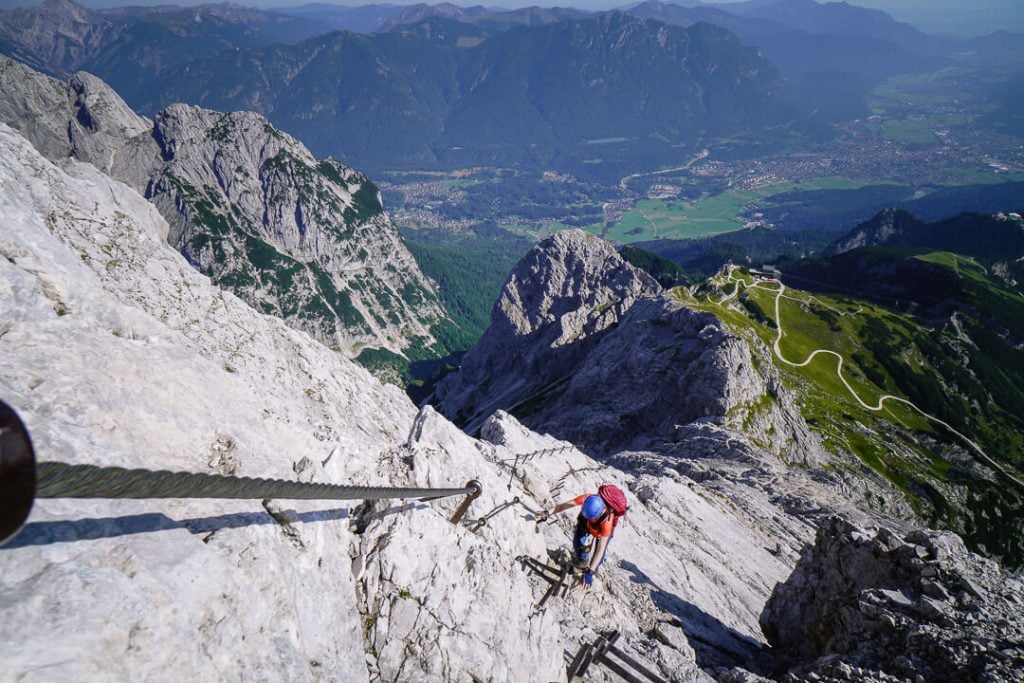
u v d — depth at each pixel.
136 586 4.75
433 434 13.89
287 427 9.30
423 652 9.11
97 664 4.03
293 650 6.16
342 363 35.56
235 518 6.80
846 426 182.12
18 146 21.53
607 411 150.50
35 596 4.07
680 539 41.47
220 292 29.39
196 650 5.00
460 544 11.02
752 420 134.75
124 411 6.64
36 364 6.13
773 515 69.88
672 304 173.62
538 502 23.52
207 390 8.34
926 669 21.69
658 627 23.17
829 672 22.62
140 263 25.17
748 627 32.81
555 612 18.53
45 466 2.16
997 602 24.27
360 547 9.55
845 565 29.70
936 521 150.50
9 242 7.23
